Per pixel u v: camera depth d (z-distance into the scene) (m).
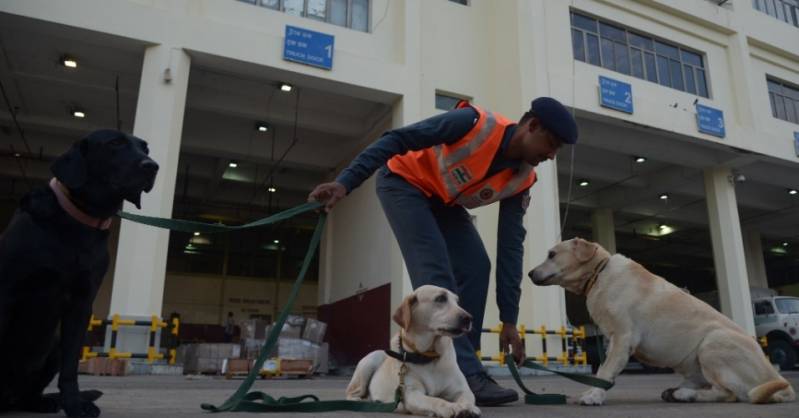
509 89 11.59
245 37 9.53
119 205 2.08
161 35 8.95
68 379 1.99
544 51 11.74
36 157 14.23
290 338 10.05
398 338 2.45
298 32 9.87
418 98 10.73
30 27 8.43
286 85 10.82
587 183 16.25
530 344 10.05
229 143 13.04
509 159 2.72
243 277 22.83
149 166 2.06
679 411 2.43
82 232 1.97
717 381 2.97
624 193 16.84
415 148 2.52
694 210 18.25
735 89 14.64
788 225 19.84
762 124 14.83
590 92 12.05
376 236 11.39
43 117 12.27
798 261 25.97
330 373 11.57
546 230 10.64
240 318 22.27
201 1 9.53
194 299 21.78
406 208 2.66
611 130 13.01
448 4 12.05
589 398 2.86
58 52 9.96
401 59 10.91
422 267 2.54
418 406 2.13
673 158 13.79
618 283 3.23
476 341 2.88
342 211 13.32
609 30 13.28
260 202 18.67
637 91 13.00
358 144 12.78
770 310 13.87
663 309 3.16
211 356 9.28
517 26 11.70
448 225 2.90
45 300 1.93
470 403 2.15
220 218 20.47
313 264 24.03
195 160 15.31
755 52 15.39
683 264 26.61
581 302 14.26
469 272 2.88
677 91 13.62
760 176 15.52
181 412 2.26
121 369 7.63
